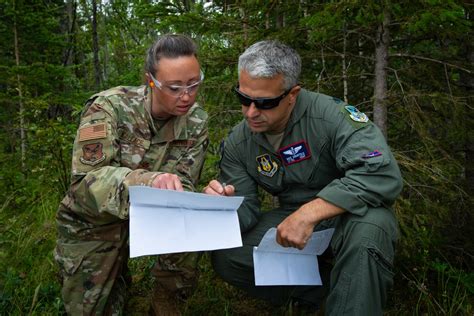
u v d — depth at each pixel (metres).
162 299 1.96
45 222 3.05
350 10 2.09
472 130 2.23
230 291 2.29
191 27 2.79
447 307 2.03
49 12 6.75
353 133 1.63
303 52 2.53
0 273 2.32
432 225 2.20
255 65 1.50
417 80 2.44
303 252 1.70
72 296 1.74
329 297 1.55
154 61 1.56
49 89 6.15
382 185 1.53
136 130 1.73
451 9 1.95
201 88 2.72
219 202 1.42
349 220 1.55
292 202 1.92
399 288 2.24
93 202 1.54
